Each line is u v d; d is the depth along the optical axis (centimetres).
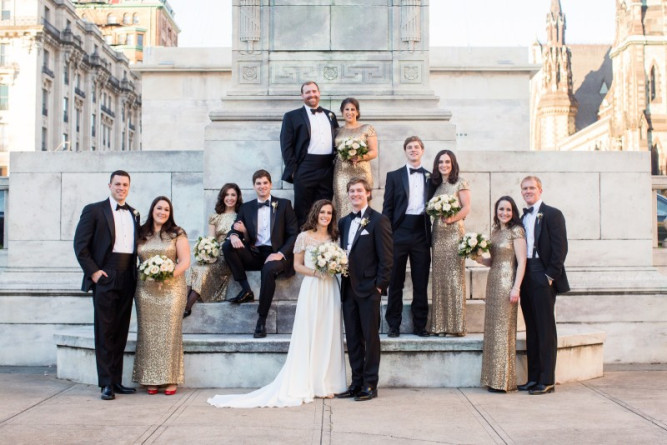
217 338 855
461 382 844
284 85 1073
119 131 9225
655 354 1081
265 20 1082
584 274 1097
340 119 1056
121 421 676
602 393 811
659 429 646
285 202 931
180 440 609
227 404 738
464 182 876
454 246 871
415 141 887
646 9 9406
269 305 864
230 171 1045
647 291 1087
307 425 661
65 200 1127
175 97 2294
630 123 9312
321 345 789
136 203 1131
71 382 896
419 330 877
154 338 800
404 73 1075
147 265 779
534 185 824
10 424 664
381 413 709
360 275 783
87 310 1095
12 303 1095
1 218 1240
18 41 6825
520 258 804
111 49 8912
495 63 2256
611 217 1115
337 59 1077
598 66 12900
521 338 860
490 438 617
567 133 12175
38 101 6912
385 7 1084
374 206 1042
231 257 905
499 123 2266
